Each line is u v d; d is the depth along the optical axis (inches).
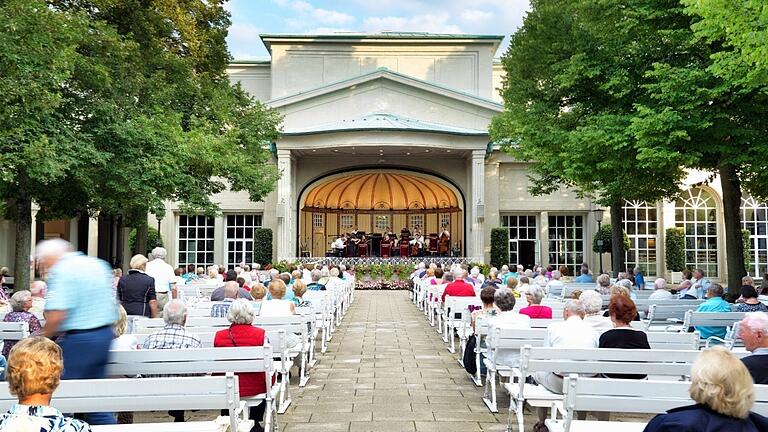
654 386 204.8
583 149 693.3
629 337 268.4
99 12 845.8
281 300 414.3
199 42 968.9
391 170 1499.8
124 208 912.9
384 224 1732.3
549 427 229.6
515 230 1514.5
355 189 1684.3
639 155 601.0
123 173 733.3
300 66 1569.9
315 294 567.8
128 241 1491.1
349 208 1726.1
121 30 871.1
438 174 1498.5
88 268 238.5
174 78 923.4
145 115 802.2
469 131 1346.0
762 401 193.8
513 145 1120.8
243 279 609.3
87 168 719.7
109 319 243.3
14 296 361.4
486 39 1560.0
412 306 968.3
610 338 268.8
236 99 1112.8
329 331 612.4
